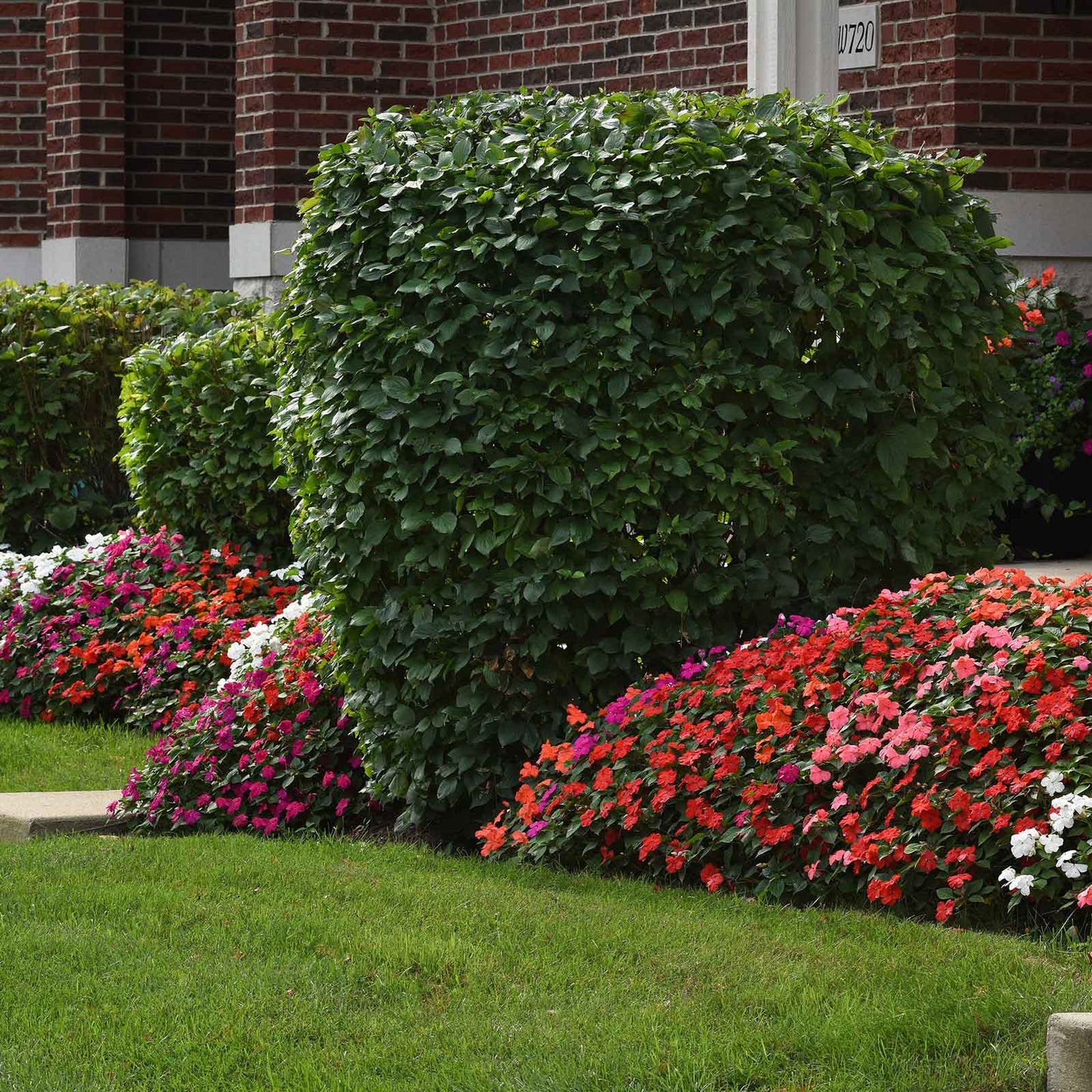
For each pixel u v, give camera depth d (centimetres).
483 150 834
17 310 1396
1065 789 657
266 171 1532
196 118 1906
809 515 858
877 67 1283
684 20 1379
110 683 1150
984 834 661
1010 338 927
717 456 814
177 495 1232
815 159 852
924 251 860
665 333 820
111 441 1442
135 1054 571
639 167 823
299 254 869
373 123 873
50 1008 613
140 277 1894
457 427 814
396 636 830
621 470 803
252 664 973
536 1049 561
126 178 1883
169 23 1889
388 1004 609
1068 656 704
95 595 1200
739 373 817
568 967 632
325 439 834
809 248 835
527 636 818
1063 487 1363
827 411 847
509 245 814
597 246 809
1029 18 1256
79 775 1003
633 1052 552
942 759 686
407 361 818
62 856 814
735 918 682
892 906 684
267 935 682
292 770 902
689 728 765
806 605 858
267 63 1526
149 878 777
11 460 1411
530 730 827
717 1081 532
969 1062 530
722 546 822
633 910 698
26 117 2048
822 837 704
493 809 845
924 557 873
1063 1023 510
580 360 812
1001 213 1262
